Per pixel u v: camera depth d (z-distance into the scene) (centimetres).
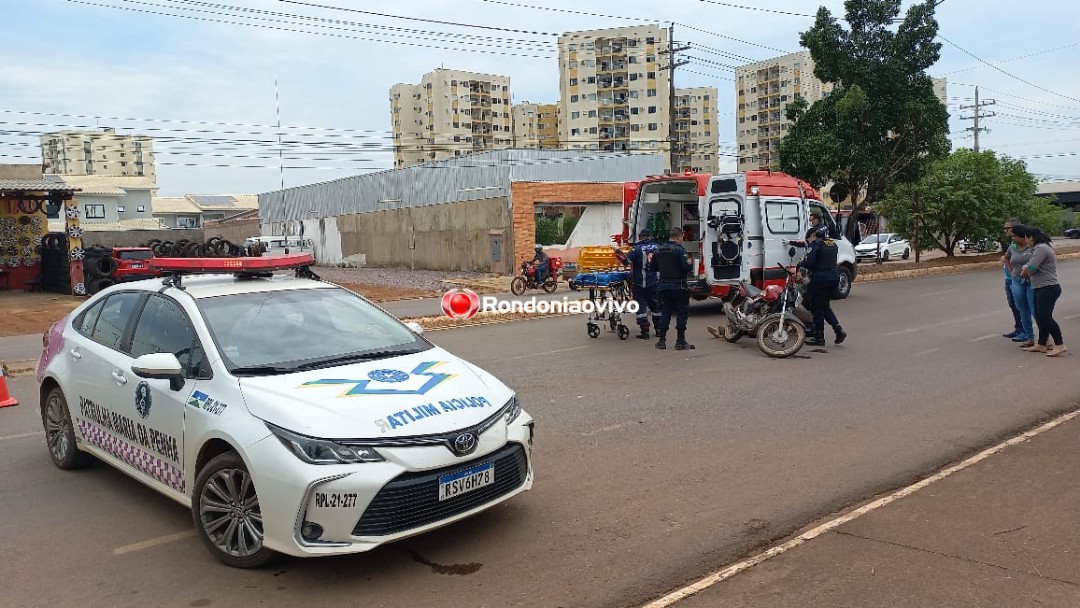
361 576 403
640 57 9719
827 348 1104
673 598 367
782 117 11362
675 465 579
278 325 491
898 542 421
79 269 2598
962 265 2702
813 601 359
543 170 3397
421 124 11462
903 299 1766
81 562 429
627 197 1641
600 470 571
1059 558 395
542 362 1046
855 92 2392
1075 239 6184
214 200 8825
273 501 383
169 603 378
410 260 4034
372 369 449
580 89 9875
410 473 385
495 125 11606
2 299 2522
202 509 425
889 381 866
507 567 409
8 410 832
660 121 9769
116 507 516
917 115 2488
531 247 3225
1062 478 513
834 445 621
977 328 1266
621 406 773
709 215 1477
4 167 2770
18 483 569
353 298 556
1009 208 2711
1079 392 783
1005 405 737
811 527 452
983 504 472
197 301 492
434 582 394
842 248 1778
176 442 449
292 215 5306
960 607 349
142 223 6188
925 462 571
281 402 403
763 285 1470
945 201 2688
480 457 411
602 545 435
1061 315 1380
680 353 1091
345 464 375
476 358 1096
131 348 517
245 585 396
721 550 425
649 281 1205
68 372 568
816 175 2544
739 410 746
